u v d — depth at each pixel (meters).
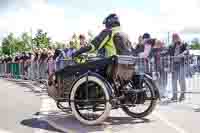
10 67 19.19
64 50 11.91
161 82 9.30
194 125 6.00
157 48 9.42
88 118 6.07
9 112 7.32
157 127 5.87
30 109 7.70
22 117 6.78
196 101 8.91
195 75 9.70
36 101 8.96
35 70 15.48
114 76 6.17
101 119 6.00
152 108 6.56
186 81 9.66
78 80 6.07
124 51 6.38
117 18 6.41
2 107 7.96
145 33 9.51
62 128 5.84
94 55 6.93
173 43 9.41
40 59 14.55
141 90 6.29
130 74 6.34
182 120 6.46
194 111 7.44
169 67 9.30
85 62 6.26
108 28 6.39
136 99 6.38
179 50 9.30
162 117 6.77
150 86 6.51
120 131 5.59
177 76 9.16
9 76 19.34
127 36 6.53
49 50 14.09
